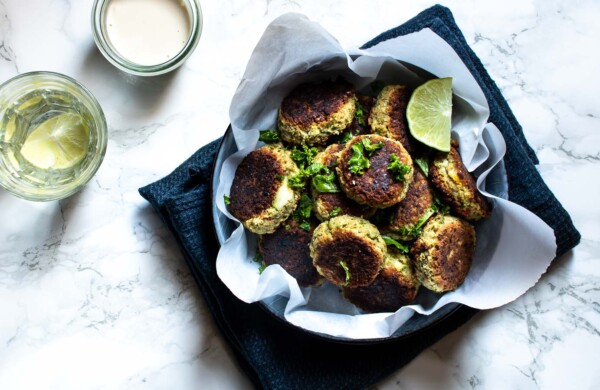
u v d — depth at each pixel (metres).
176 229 0.54
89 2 0.58
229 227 0.53
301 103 0.52
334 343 0.56
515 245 0.52
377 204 0.50
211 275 0.55
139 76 0.58
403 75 0.54
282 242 0.53
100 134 0.55
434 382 0.58
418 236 0.52
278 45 0.49
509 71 0.59
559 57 0.59
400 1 0.58
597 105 0.59
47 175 0.57
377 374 0.56
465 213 0.52
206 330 0.58
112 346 0.58
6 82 0.55
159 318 0.58
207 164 0.55
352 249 0.51
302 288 0.54
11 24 0.57
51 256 0.58
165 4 0.57
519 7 0.59
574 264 0.58
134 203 0.58
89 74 0.58
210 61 0.58
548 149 0.58
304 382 0.55
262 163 0.52
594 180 0.58
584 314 0.58
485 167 0.53
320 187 0.51
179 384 0.58
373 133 0.53
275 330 0.56
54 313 0.58
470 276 0.54
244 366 0.57
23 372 0.57
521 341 0.58
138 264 0.58
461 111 0.53
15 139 0.57
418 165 0.53
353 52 0.51
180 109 0.58
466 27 0.59
